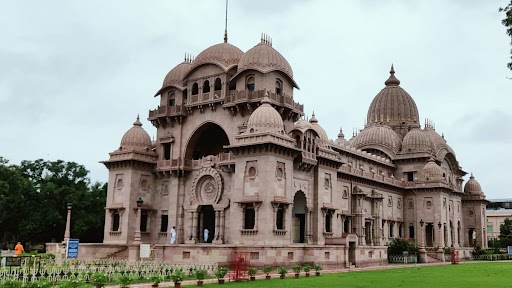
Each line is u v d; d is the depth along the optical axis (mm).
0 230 81500
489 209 175875
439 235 84062
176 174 60969
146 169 62781
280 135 50062
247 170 49812
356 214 72125
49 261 44875
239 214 49812
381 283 32500
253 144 48719
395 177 93500
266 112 51125
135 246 49062
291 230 50406
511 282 34188
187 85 62781
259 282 33125
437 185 85250
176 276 30219
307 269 40906
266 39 59312
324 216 56281
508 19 27406
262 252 44750
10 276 31781
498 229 154875
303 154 53312
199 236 58219
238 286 29953
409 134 94938
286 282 33094
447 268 53406
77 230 77375
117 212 61594
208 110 60125
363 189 76625
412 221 87750
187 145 61656
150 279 33094
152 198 62906
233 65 59375
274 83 56469
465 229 102250
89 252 57125
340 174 69812
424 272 45500
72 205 78812
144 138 64062
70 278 32812
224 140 64875
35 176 85250
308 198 54938
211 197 57156
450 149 99312
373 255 60250
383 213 81938
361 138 97125
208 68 61000
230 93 59000
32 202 79438
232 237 51500
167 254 47438
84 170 86062
